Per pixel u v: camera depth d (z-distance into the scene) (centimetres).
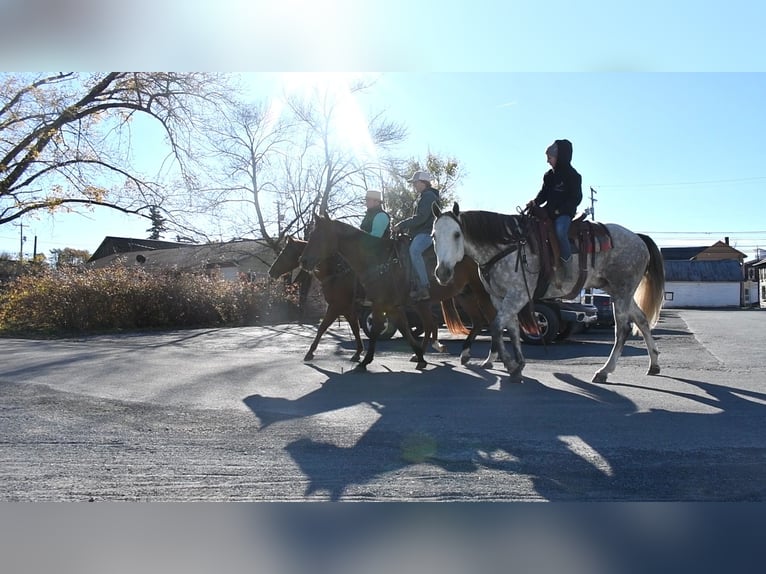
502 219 775
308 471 451
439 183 3888
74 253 6675
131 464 466
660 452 486
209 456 486
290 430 560
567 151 766
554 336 1343
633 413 610
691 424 564
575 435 535
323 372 901
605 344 1374
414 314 1406
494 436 535
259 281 2570
